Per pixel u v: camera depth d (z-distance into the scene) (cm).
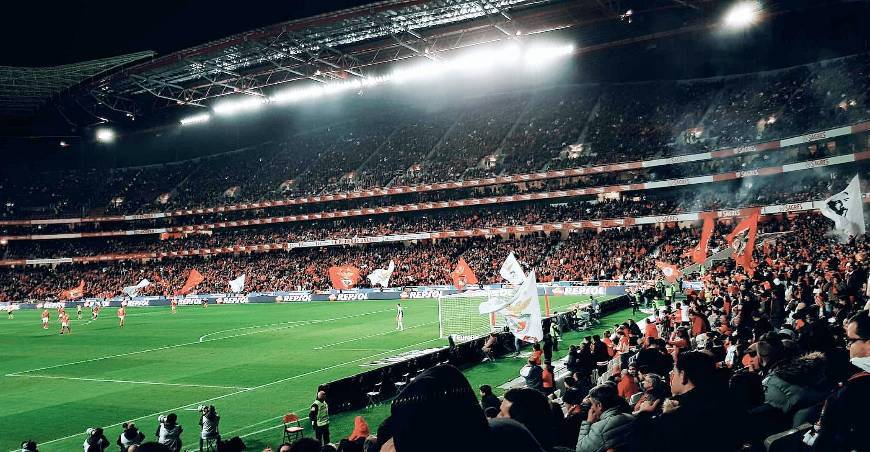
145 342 4319
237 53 6675
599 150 7375
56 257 9475
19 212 9425
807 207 5462
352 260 8125
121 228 9669
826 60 6694
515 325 2334
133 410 2414
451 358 2819
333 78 7712
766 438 511
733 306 2231
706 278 3872
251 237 9100
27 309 8200
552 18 6166
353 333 4225
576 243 7094
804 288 2055
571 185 7344
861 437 433
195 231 9569
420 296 6756
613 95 8312
